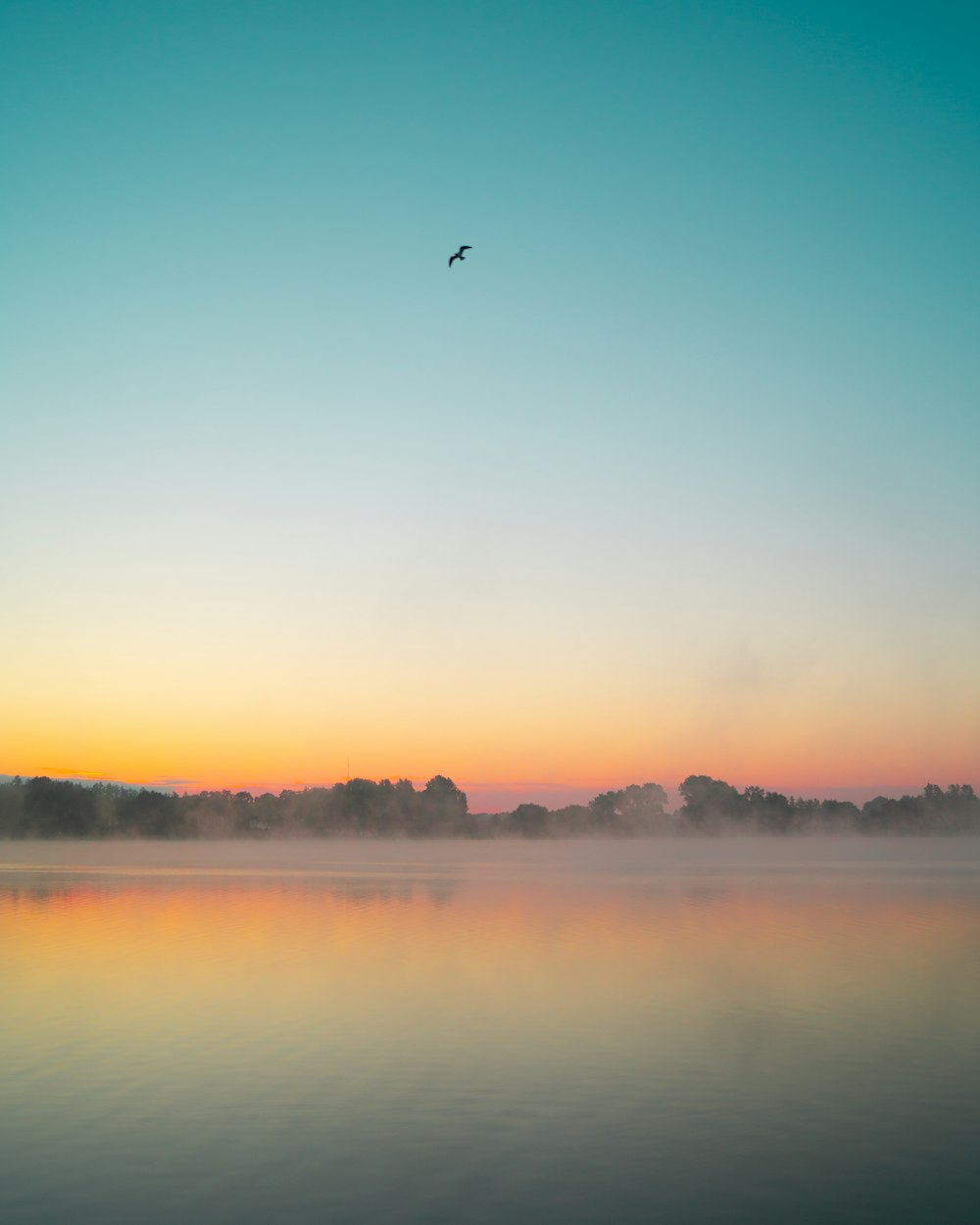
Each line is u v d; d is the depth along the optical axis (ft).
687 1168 65.51
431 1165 65.92
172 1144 69.67
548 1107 77.10
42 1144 69.72
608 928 187.11
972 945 161.68
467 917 207.51
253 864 469.98
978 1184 63.26
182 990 122.62
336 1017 106.52
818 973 133.39
